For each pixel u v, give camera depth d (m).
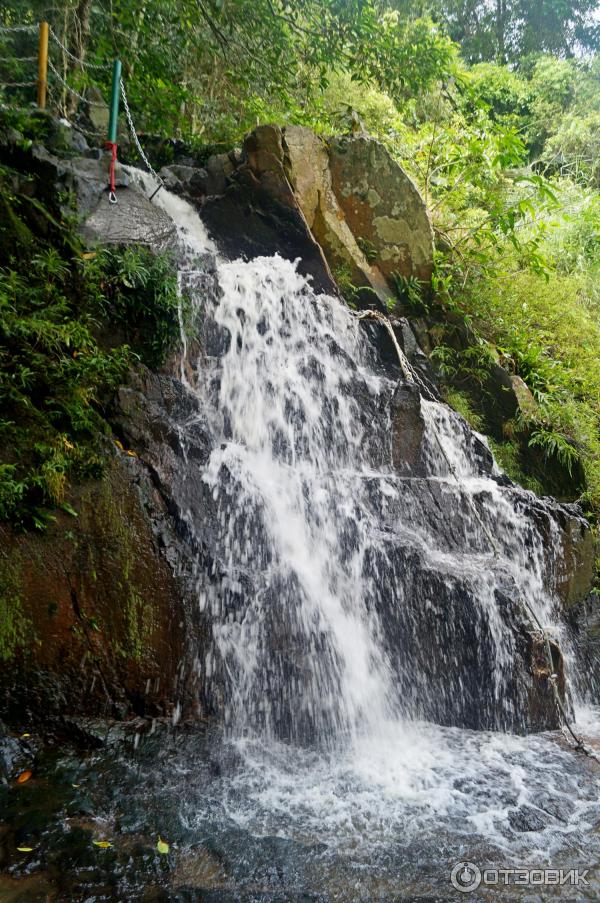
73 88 9.17
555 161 17.66
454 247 9.28
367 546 5.24
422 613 5.05
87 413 4.54
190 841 3.26
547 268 10.30
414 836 3.48
